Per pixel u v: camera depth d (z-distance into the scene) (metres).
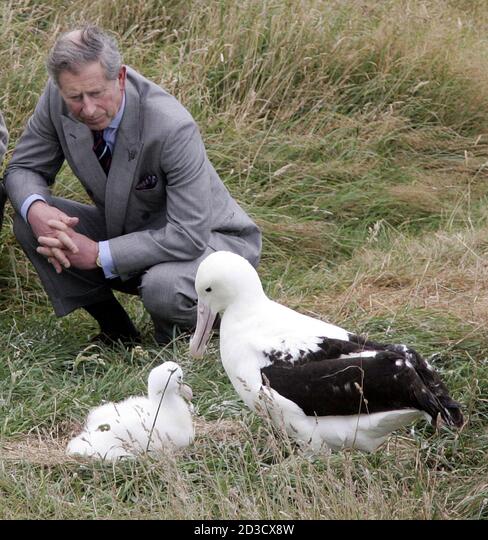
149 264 7.02
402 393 5.25
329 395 5.37
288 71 10.55
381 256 8.66
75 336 7.57
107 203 7.02
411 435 5.97
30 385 6.60
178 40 10.41
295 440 5.61
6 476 5.39
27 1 10.16
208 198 6.99
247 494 5.11
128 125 6.81
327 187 9.84
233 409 6.29
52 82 7.02
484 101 11.20
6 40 9.79
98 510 5.16
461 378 6.50
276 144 10.03
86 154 6.93
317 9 11.16
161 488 5.37
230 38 10.51
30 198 7.06
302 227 9.21
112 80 6.46
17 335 7.34
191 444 5.95
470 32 12.48
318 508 4.89
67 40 6.36
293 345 5.55
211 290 5.82
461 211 9.68
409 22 11.62
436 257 8.54
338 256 9.12
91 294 7.35
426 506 4.92
